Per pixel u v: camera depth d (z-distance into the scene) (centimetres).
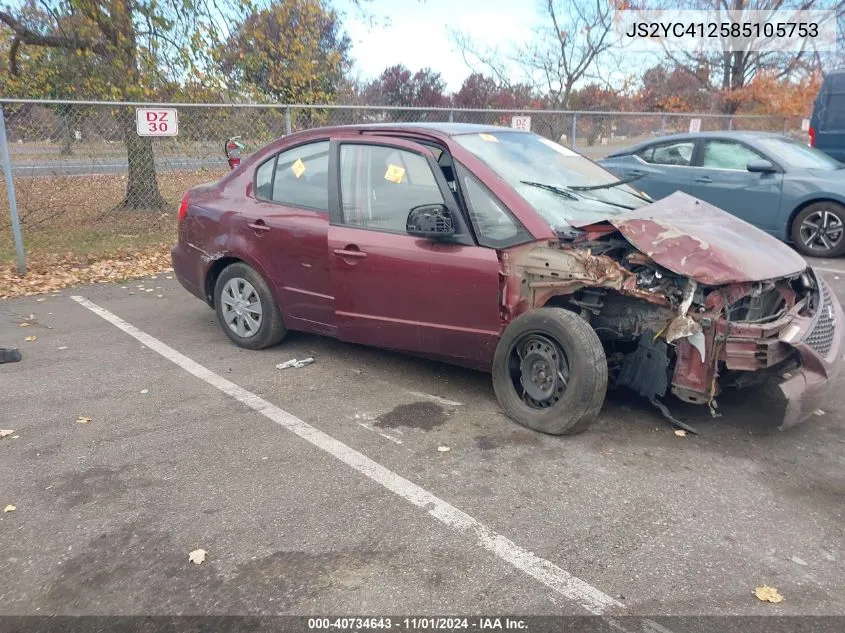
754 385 473
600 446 406
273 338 563
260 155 561
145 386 500
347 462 388
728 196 947
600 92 2280
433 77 3275
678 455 397
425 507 344
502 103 2362
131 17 1180
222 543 316
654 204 466
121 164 1003
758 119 2062
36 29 1221
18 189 964
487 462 387
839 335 421
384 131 493
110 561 304
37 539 320
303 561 303
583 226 424
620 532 324
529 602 278
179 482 368
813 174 895
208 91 1224
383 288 471
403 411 455
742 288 381
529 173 472
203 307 717
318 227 500
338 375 518
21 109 923
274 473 377
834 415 455
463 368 530
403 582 290
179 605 277
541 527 327
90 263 901
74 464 388
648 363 411
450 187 453
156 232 1043
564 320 396
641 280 397
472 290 433
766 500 352
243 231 547
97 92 1219
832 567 300
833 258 898
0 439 418
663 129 1554
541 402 422
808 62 2189
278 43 1302
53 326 650
